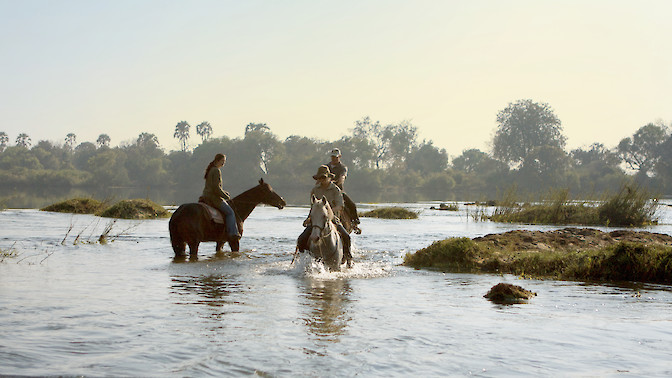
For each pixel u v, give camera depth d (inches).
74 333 236.1
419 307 307.0
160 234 746.8
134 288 353.4
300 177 5610.2
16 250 539.5
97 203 1259.2
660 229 937.5
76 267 446.0
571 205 1125.1
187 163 5979.3
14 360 197.2
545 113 5585.6
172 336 234.4
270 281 394.6
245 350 215.3
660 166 4618.6
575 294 358.6
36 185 5482.3
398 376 188.2
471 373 192.2
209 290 352.2
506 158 5506.9
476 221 1133.7
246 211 588.4
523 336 242.1
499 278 430.9
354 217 553.0
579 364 203.0
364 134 6299.2
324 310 293.7
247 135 5836.6
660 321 275.4
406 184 5442.9
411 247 637.9
